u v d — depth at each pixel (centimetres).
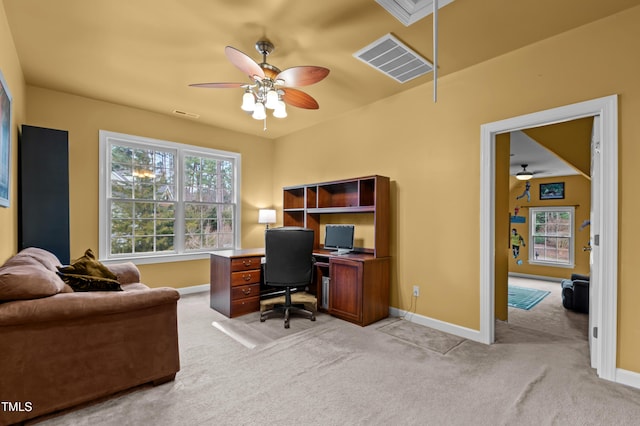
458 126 309
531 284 629
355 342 285
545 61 253
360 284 330
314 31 241
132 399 194
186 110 425
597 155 236
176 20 229
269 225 565
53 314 173
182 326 325
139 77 324
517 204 749
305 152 505
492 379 220
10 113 239
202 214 489
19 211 292
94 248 387
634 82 214
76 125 373
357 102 393
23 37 251
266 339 291
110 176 405
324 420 175
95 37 251
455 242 310
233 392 202
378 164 387
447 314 314
